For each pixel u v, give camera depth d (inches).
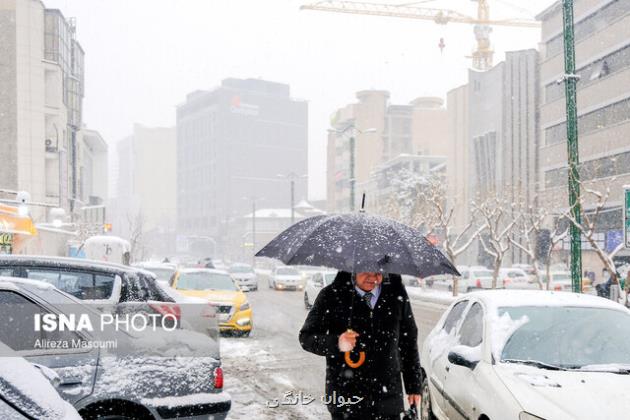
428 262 166.2
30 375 120.0
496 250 1201.4
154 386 203.2
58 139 2469.2
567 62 674.2
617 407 177.8
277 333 648.4
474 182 2568.9
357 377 163.6
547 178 2044.8
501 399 191.2
